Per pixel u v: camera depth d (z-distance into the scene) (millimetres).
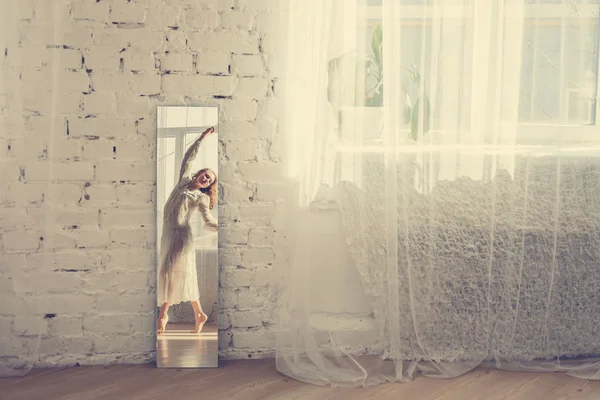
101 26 2801
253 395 2561
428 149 2871
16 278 2775
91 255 2863
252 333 2977
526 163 2910
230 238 2932
